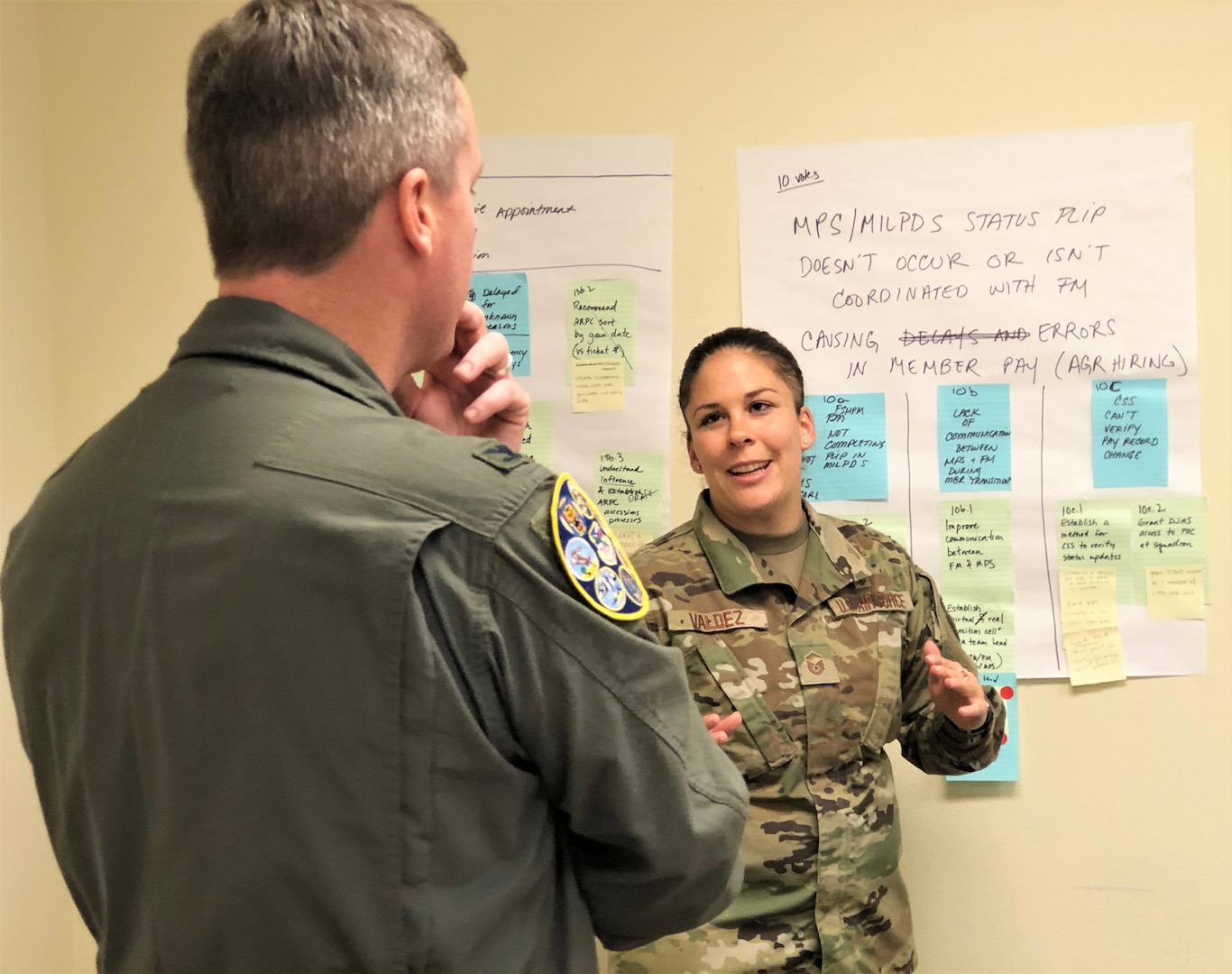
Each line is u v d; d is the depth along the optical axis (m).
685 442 1.53
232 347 0.59
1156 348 1.50
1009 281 1.51
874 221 1.52
